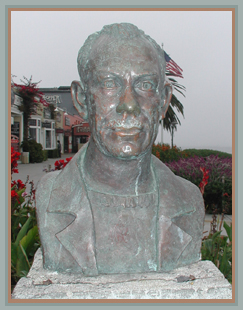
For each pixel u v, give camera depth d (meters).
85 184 1.44
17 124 12.62
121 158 1.28
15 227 2.57
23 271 1.86
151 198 1.44
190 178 5.17
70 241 1.32
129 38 1.31
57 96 20.00
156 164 1.59
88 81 1.35
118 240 1.36
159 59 1.39
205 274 1.34
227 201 4.66
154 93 1.32
